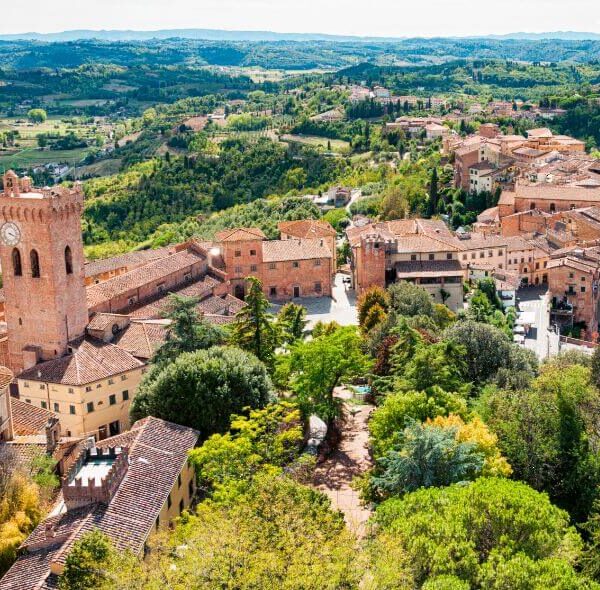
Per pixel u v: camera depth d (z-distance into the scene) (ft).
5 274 395.14
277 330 380.78
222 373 312.09
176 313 358.43
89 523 224.94
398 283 549.13
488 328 394.93
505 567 187.52
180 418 303.89
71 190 397.39
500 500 212.02
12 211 383.45
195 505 283.18
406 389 320.29
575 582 185.26
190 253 549.95
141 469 255.29
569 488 287.48
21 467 276.21
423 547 195.42
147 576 178.50
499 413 304.50
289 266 600.39
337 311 577.02
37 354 396.78
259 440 275.59
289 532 185.78
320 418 350.43
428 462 242.37
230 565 174.40
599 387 367.04
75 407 368.48
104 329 409.69
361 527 257.75
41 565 214.07
